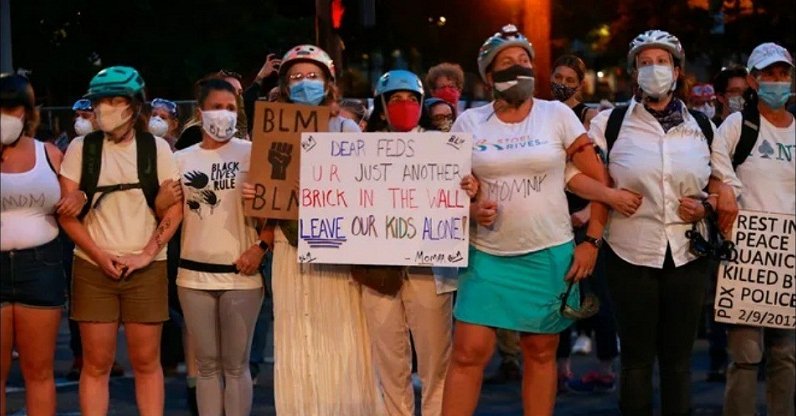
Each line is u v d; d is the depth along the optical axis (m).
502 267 6.27
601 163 6.37
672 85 6.40
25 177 6.27
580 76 8.43
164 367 9.71
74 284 6.63
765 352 7.11
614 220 6.49
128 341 6.71
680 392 6.50
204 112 6.64
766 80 6.55
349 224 6.51
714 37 20.70
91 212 6.58
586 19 20.95
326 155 6.51
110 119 6.45
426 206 6.42
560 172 6.26
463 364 6.38
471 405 6.41
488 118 6.38
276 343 6.85
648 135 6.42
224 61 16.30
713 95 9.26
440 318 6.75
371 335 6.80
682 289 6.42
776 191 6.62
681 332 6.47
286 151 6.59
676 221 6.38
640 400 6.53
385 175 6.46
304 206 6.54
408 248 6.45
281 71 6.75
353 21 11.42
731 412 6.84
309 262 6.56
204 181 6.70
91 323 6.59
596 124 6.64
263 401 8.86
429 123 7.91
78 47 16.30
